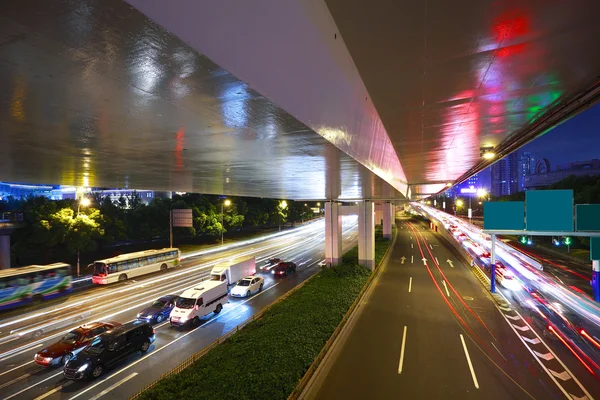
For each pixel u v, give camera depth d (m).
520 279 27.36
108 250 41.31
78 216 28.56
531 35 5.57
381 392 10.92
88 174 13.20
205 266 33.88
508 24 5.21
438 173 24.03
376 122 10.27
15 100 4.70
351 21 5.27
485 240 46.66
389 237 52.91
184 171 12.66
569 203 19.91
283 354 12.23
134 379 12.13
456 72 7.03
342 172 12.81
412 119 10.31
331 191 24.41
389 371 12.25
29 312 19.78
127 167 11.43
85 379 11.99
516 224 20.97
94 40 3.05
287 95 4.94
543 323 17.08
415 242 51.00
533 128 11.33
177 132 6.58
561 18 5.09
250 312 19.58
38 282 21.55
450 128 11.44
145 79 3.98
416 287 24.41
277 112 5.16
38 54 3.33
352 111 7.84
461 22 5.20
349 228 78.69
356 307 19.55
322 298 19.48
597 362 12.88
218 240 54.78
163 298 19.34
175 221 38.19
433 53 6.21
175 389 10.20
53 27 2.80
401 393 10.85
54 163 10.32
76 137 6.96
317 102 5.97
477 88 7.88
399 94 8.23
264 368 11.24
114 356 12.88
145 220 42.03
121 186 19.33
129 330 13.79
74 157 9.35
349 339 15.12
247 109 5.07
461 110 9.49
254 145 7.72
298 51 4.79
